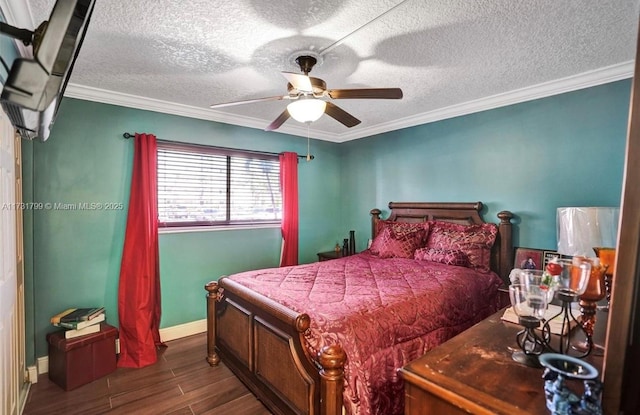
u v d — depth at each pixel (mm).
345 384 1556
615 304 784
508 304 2738
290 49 2078
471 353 1171
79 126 2760
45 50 756
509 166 3045
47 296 2613
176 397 2260
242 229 3758
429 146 3684
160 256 3193
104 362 2537
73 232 2736
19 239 2270
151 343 2811
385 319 1804
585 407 768
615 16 1744
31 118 871
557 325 1422
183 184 3377
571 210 2256
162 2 1591
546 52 2168
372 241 3969
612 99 2473
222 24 1788
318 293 2131
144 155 2953
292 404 1775
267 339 2010
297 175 4184
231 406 2164
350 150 4652
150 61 2242
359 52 2129
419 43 2023
